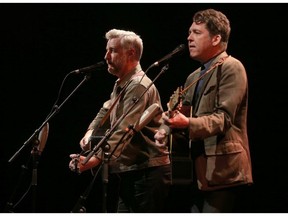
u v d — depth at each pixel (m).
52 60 7.17
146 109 4.10
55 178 7.23
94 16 7.00
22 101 7.27
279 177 6.46
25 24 7.14
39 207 7.21
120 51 4.43
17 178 7.30
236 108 3.55
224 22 3.83
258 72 6.40
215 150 3.58
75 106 7.17
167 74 6.63
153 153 4.18
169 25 6.73
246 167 3.59
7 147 7.30
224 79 3.63
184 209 6.02
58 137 7.21
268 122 6.43
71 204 7.16
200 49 3.82
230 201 3.64
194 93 3.83
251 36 6.40
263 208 6.52
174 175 3.63
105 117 4.32
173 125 3.47
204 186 3.57
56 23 7.11
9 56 7.22
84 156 4.33
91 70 4.50
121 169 4.20
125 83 4.41
